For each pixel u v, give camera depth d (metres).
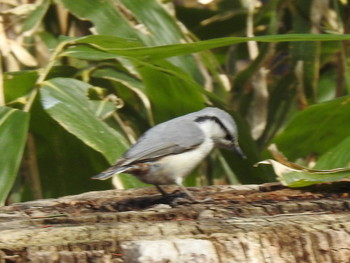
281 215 6.16
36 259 5.38
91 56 10.48
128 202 7.46
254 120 13.46
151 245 5.21
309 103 12.98
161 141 7.71
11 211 7.20
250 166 11.34
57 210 7.20
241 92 13.40
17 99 10.80
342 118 10.99
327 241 5.60
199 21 15.19
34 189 11.40
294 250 5.57
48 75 11.80
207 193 7.78
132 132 12.22
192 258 5.20
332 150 9.95
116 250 5.45
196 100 11.21
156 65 10.79
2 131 9.58
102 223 6.10
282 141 11.33
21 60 11.68
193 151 7.97
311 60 12.84
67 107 10.22
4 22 11.90
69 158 11.38
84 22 13.13
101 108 10.77
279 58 15.60
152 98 11.35
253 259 5.45
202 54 12.38
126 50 10.34
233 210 6.48
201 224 5.82
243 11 14.78
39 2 11.66
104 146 10.05
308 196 7.24
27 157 11.32
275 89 13.66
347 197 7.16
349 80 13.12
